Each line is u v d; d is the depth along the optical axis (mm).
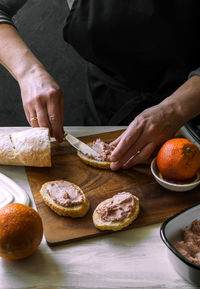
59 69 2299
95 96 1689
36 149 1192
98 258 917
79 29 1503
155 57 1479
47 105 1278
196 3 1359
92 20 1454
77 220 1016
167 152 1077
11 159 1212
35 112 1316
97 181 1172
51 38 2217
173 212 1046
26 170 1227
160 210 1054
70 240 955
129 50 1486
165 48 1446
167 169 1083
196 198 1097
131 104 1545
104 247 948
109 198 1098
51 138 1400
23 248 850
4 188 1130
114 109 1647
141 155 1196
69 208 1012
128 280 858
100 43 1502
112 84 1598
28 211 873
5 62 1421
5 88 2297
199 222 938
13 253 850
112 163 1203
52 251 937
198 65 1515
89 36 1492
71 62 2273
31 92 1302
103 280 858
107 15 1431
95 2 1433
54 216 1029
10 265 896
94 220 992
